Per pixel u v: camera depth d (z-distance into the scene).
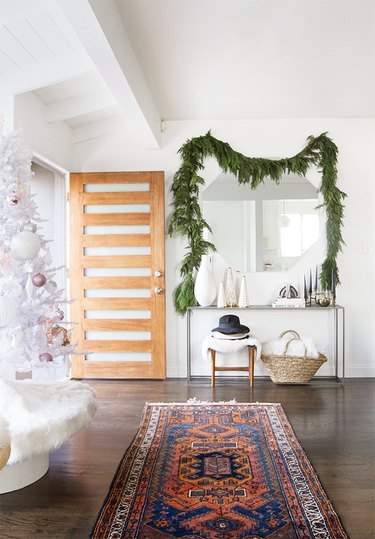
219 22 2.77
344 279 4.62
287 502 2.12
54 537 1.87
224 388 4.19
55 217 4.57
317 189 4.63
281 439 2.90
